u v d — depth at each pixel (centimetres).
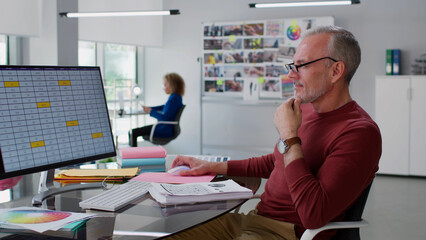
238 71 621
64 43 462
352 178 144
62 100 164
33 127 152
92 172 187
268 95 609
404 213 394
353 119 159
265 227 165
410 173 540
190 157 202
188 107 671
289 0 597
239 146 645
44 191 159
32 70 155
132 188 160
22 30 436
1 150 142
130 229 119
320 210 141
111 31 575
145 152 211
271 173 181
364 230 349
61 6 456
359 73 579
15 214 127
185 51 665
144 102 694
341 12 580
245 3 625
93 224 123
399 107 539
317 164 161
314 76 164
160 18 667
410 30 557
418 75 529
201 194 147
